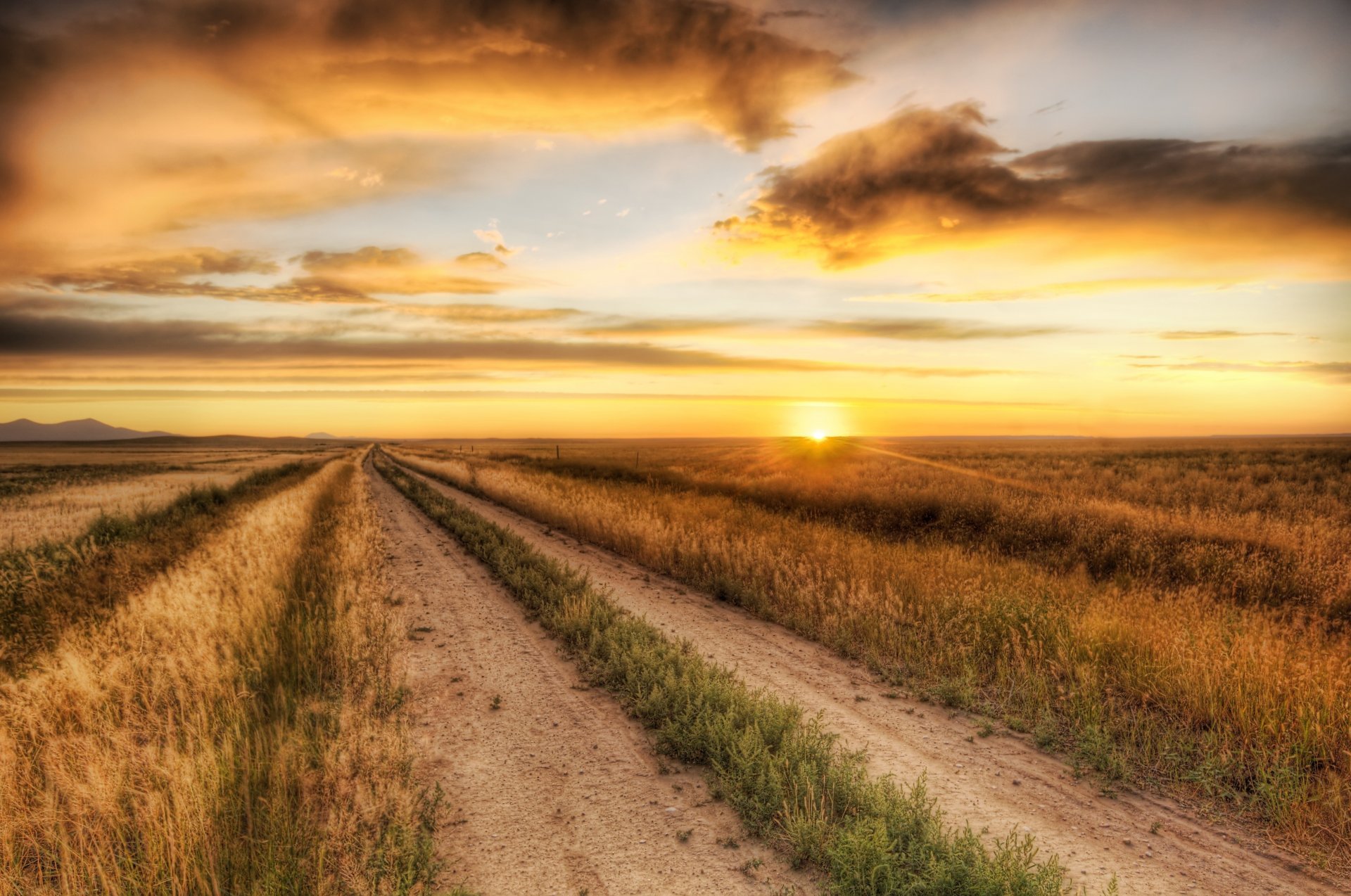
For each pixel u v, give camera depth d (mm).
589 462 51531
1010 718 5805
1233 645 6148
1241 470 27266
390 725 5551
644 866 3857
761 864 3859
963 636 7488
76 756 4359
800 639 8445
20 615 8445
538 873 3791
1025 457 44531
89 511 22969
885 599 8648
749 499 20719
